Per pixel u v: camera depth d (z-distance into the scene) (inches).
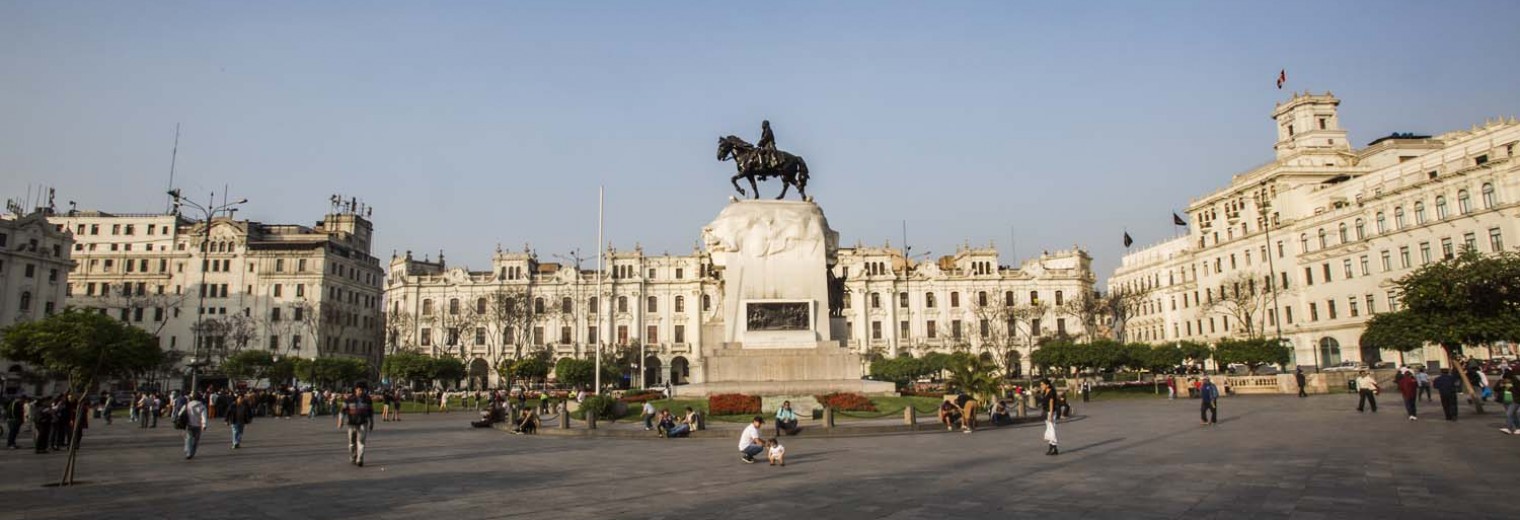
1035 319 4613.7
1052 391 803.4
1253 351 2516.0
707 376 1343.5
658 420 1130.7
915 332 4682.6
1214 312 4023.1
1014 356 4493.1
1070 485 580.4
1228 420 1213.7
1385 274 3019.2
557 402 1937.7
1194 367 3356.3
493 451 917.8
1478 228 2652.6
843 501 528.4
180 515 510.0
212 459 858.8
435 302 4586.6
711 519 475.2
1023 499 524.7
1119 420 1289.4
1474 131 2812.5
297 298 4259.4
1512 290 1352.1
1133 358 2625.5
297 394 2178.9
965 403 1129.4
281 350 4170.8
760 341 1357.0
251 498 573.9
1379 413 1235.9
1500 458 671.8
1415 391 1096.2
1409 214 2923.2
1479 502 482.0
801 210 1427.2
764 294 1379.2
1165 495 530.6
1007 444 900.6
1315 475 603.5
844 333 1457.9
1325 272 3324.3
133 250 4362.7
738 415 1199.6
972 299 4707.2
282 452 939.3
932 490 567.8
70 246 3523.6
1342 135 3659.0
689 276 4658.0
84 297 4220.0
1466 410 1219.9
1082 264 4980.3
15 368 2930.6
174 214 4441.4
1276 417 1239.5
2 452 971.3
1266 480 585.0
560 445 983.6
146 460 854.5
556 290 4571.9
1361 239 3129.9
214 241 4284.0
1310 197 3511.3
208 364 3129.9
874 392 1396.4
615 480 647.1
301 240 4397.1
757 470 695.1
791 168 1464.1
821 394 1294.3
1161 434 1001.5
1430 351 2800.2
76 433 668.1
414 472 721.0
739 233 1398.9
